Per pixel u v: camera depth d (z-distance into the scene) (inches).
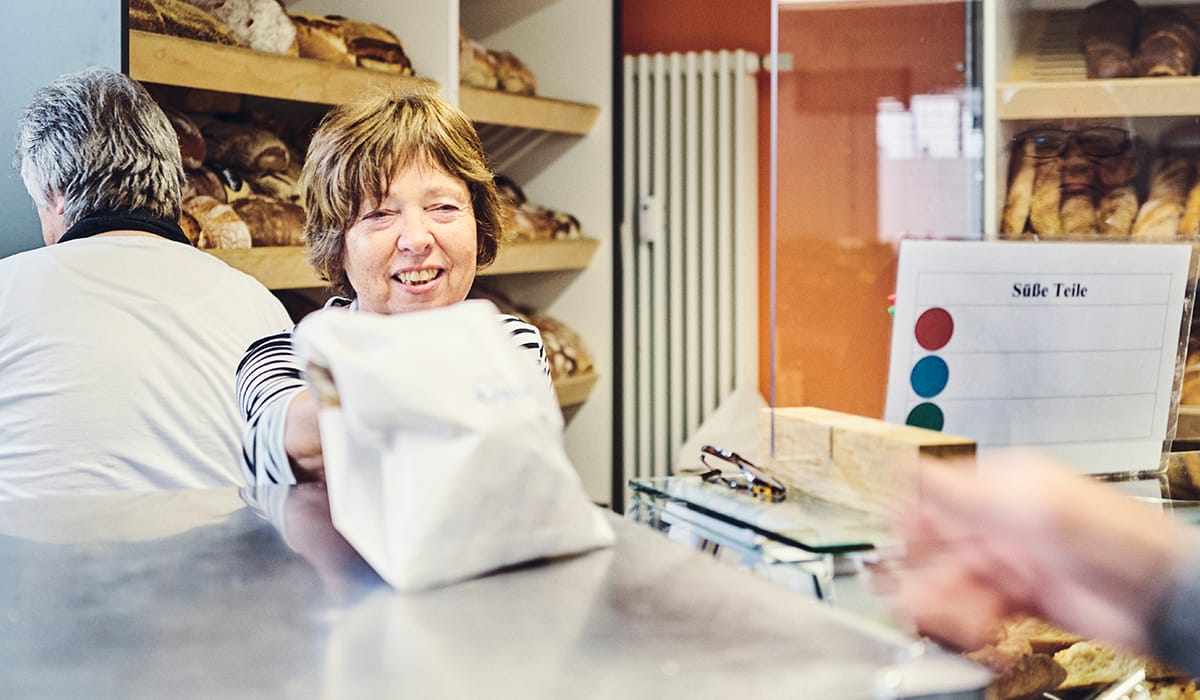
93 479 68.7
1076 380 39.4
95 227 73.9
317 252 63.5
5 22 83.4
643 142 148.9
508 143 149.2
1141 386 40.1
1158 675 33.6
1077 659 32.3
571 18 144.1
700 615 17.2
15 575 20.0
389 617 17.4
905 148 81.6
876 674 14.8
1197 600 16.2
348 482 20.5
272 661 15.5
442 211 60.7
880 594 22.1
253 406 46.6
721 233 148.3
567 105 136.5
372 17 114.9
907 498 19.5
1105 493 17.6
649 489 34.8
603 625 16.8
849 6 77.0
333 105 101.3
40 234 86.5
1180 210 96.6
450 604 18.0
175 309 72.4
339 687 14.5
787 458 31.8
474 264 62.7
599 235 144.4
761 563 26.2
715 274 150.3
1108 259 38.9
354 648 16.0
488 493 19.5
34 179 75.6
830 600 23.7
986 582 18.1
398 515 19.4
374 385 19.4
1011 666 30.5
